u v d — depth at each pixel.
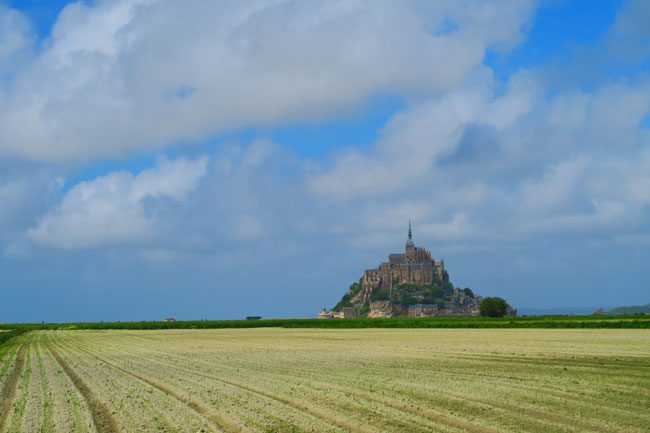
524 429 23.17
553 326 112.75
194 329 161.38
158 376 42.12
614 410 26.69
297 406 28.55
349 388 33.97
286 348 71.44
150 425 25.00
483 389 32.97
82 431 24.22
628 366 43.50
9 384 39.50
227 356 60.19
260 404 29.08
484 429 23.25
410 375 40.03
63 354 67.12
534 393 31.42
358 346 72.06
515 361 48.38
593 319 135.88
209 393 32.97
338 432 23.08
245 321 182.25
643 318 132.12
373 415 26.06
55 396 33.28
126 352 69.06
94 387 36.69
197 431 23.75
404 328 130.12
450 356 54.50
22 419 26.81
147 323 188.38
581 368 42.62
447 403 28.70
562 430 22.95
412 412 26.69
